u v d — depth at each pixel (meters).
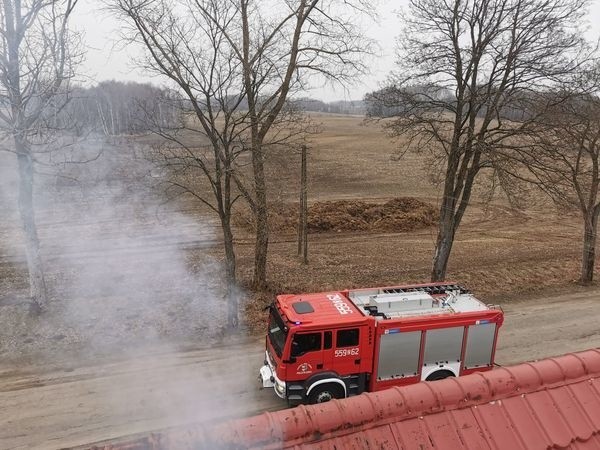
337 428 4.70
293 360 11.12
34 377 12.98
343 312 11.76
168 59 14.18
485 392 5.20
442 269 18.41
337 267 22.05
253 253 23.83
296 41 16.45
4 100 13.51
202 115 14.63
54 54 13.52
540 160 16.39
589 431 5.05
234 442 4.44
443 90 17.31
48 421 11.20
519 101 16.02
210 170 17.14
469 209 33.78
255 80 15.38
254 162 16.95
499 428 4.94
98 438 10.65
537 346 15.35
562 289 20.45
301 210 23.61
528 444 4.82
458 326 12.02
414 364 11.91
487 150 16.34
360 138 70.94
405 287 13.17
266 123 16.73
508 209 33.69
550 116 15.71
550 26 15.34
